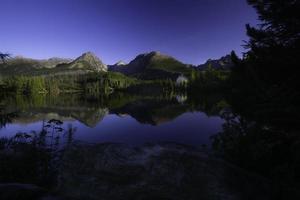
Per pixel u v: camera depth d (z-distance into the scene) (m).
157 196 3.84
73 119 36.19
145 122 32.94
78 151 4.81
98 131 26.52
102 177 4.21
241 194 3.97
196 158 4.66
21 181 8.45
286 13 8.48
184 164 4.46
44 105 62.25
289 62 8.28
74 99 93.44
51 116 39.03
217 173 4.31
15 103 67.31
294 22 8.46
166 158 4.63
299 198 5.23
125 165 4.43
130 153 4.79
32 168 9.40
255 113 8.92
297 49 8.50
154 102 71.75
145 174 4.24
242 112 11.20
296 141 7.68
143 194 3.88
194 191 3.93
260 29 9.58
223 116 14.30
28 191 3.36
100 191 3.96
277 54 8.70
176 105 58.66
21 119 33.62
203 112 42.12
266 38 9.40
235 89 11.73
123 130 27.30
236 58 11.57
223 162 4.69
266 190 4.30
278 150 8.91
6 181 8.38
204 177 4.19
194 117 36.25
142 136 24.33
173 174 4.23
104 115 41.53
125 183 4.07
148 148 5.07
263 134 9.70
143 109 51.03
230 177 4.27
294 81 8.59
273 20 8.95
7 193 3.24
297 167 7.43
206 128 27.34
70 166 4.50
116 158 4.60
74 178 4.25
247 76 10.29
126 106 59.94
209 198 3.83
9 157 9.99
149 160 4.59
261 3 9.15
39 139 13.27
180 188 3.98
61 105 63.03
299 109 7.60
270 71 9.15
